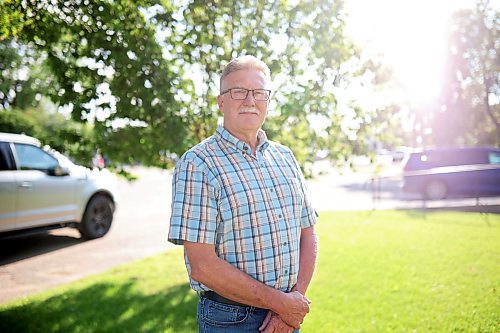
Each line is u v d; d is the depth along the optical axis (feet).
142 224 29.84
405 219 28.66
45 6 11.17
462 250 19.56
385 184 58.18
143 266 18.38
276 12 12.37
